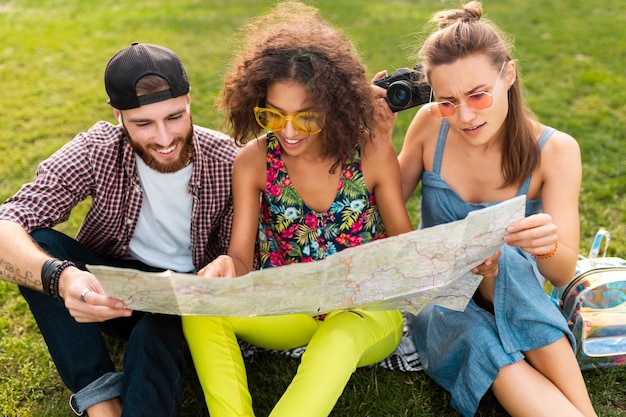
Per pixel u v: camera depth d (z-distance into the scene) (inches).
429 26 101.4
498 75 91.1
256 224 103.1
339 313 98.3
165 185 101.7
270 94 88.4
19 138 197.8
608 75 237.6
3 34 300.0
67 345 92.7
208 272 89.1
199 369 91.4
